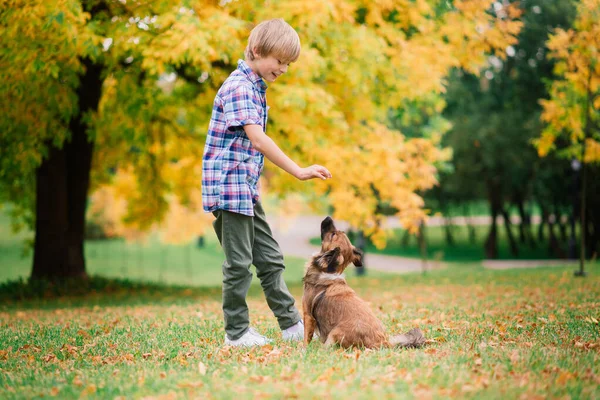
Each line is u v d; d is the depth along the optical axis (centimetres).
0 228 4606
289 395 294
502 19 1127
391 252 3744
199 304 832
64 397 311
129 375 355
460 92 2202
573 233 2336
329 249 443
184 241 2391
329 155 959
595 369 349
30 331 571
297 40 412
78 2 776
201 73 1070
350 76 950
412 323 557
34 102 906
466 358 374
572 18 1712
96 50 786
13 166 984
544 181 2364
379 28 1025
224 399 296
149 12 862
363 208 1034
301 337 465
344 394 294
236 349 422
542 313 600
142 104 938
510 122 2183
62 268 1177
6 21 785
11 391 323
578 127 1106
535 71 2077
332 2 884
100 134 1166
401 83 1026
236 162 414
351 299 421
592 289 830
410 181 1098
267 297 465
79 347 469
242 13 878
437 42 1041
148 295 1062
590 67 997
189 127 1281
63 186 1175
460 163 2336
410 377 324
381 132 1064
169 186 1481
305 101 905
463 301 753
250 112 399
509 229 2933
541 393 297
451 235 3753
